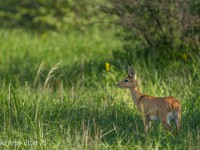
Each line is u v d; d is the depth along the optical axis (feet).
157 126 62.59
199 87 72.38
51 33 151.64
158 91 73.92
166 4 88.94
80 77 90.58
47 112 67.41
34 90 80.07
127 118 64.95
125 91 77.00
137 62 89.61
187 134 59.11
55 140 58.90
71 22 147.13
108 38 136.15
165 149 56.34
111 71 90.02
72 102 70.13
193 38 89.10
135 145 56.70
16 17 163.94
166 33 92.17
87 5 99.71
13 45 133.08
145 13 91.66
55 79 88.38
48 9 156.56
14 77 93.86
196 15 87.92
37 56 118.01
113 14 94.48
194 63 81.30
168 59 91.04
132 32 94.48
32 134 60.18
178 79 76.69
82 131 59.82
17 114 66.44
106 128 62.34
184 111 66.03
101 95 73.67
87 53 119.96
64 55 120.06
